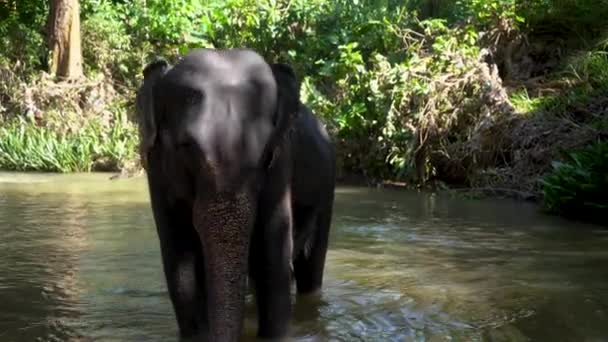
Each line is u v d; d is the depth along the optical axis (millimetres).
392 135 12984
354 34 15844
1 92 18875
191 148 4109
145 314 5531
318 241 6066
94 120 17719
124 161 15383
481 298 5910
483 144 12344
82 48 20156
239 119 4176
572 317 5375
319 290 6203
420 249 7762
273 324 4863
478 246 7895
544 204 10312
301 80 16125
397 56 14641
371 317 5453
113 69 20062
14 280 6480
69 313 5547
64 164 15961
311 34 17156
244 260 4055
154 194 4723
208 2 20672
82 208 10406
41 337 5000
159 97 4410
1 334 5059
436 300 5863
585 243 8023
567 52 14117
